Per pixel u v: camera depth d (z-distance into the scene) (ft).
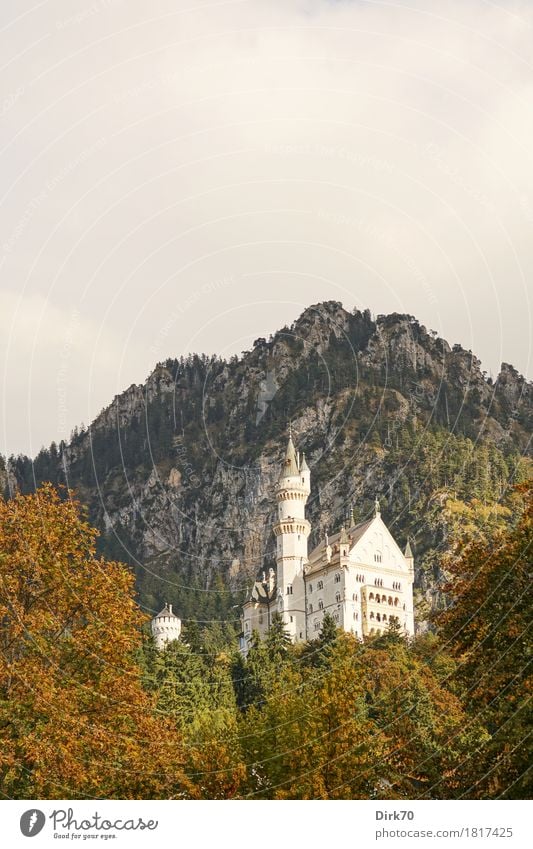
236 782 197.57
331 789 198.90
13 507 189.47
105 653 179.63
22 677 166.71
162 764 175.63
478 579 188.96
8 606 179.01
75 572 189.57
